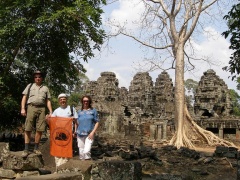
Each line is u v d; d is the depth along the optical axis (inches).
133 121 1571.1
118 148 732.7
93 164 319.9
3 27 571.2
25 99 351.3
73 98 1616.6
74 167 321.1
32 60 661.3
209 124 1545.3
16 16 595.8
